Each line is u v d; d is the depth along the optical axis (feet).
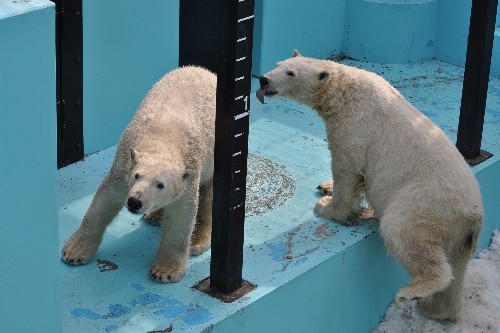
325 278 17.85
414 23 27.53
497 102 25.89
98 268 17.12
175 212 16.43
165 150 15.56
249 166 21.48
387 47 27.76
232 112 15.08
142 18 21.86
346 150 18.39
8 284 12.80
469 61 20.93
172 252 16.87
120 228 18.62
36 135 12.41
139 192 14.60
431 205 17.04
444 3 27.84
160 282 16.71
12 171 12.24
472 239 17.57
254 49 25.58
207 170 17.22
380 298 19.66
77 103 20.79
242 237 16.19
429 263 16.85
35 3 11.92
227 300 16.19
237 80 14.94
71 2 19.76
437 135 17.99
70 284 16.53
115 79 21.81
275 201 20.03
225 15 14.51
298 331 17.60
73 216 18.90
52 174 12.88
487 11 20.21
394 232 17.21
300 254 17.84
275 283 16.74
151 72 22.74
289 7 25.68
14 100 11.90
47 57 12.15
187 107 16.71
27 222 12.75
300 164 21.84
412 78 27.17
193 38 23.12
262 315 16.51
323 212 19.44
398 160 17.72
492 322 18.90
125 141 16.33
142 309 15.89
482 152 22.34
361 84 18.28
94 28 20.75
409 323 19.17
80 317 15.56
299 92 18.61
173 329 15.34
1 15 11.40
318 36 27.14
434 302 18.62
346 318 18.85
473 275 20.67
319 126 23.97
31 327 13.44
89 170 21.02
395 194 17.69
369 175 18.35
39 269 13.21
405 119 17.98
